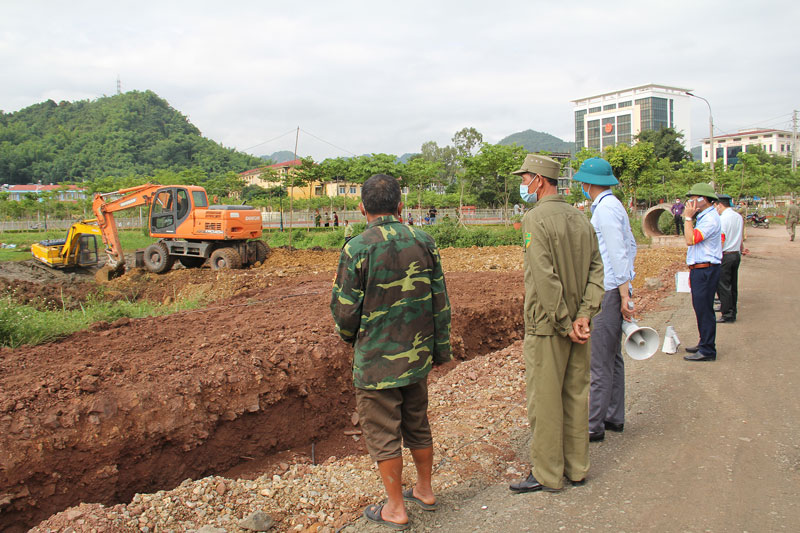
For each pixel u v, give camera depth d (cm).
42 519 416
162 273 1995
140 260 2064
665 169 5059
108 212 2033
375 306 313
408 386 330
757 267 1598
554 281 335
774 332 781
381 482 392
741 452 402
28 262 2334
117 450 452
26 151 12838
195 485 396
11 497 402
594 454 414
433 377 693
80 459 437
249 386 543
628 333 423
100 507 361
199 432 493
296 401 582
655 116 11981
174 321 806
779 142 12244
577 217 355
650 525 312
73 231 2252
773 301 1038
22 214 5647
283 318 797
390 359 313
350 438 584
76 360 587
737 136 12488
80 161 12375
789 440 418
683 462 391
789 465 377
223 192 5994
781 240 2688
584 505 338
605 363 430
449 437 455
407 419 337
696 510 326
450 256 1920
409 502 352
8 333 697
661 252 1861
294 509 365
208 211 1909
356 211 5772
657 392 548
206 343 632
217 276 1702
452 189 6862
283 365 580
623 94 12312
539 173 358
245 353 587
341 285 316
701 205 639
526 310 354
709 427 452
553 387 348
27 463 412
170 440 479
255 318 811
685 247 2047
